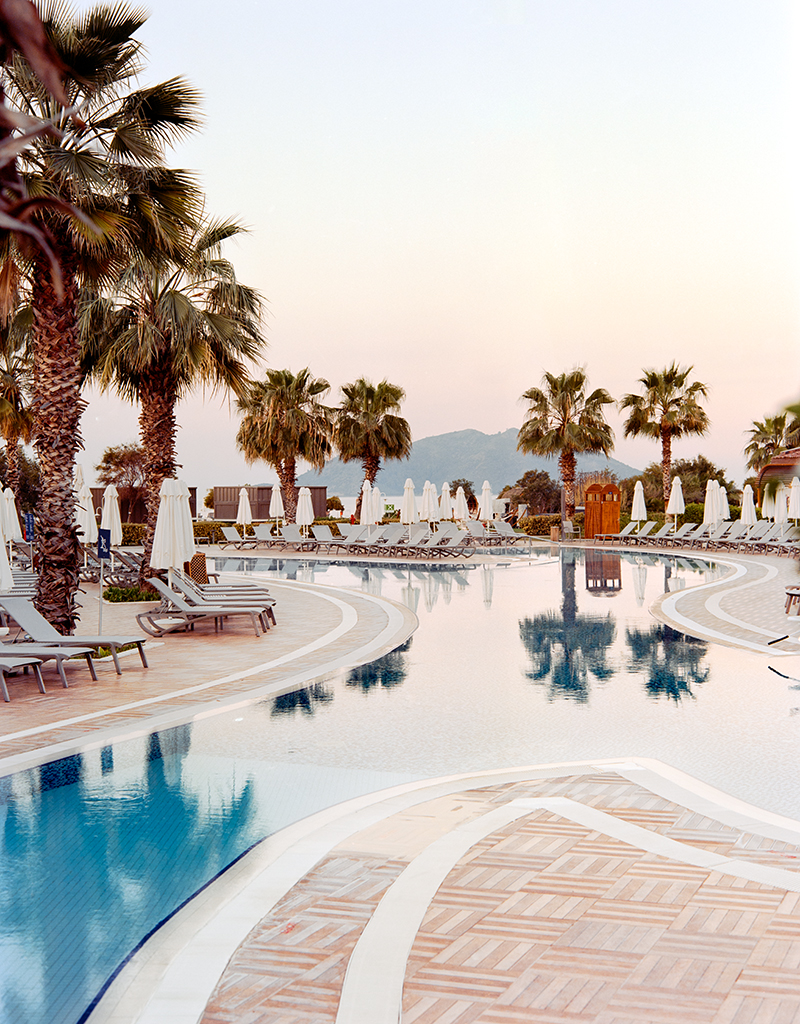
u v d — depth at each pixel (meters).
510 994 2.89
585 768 5.68
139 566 17.59
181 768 5.82
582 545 30.94
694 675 8.75
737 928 3.36
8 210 0.89
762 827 4.53
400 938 3.32
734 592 16.02
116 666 8.83
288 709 7.50
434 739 6.50
